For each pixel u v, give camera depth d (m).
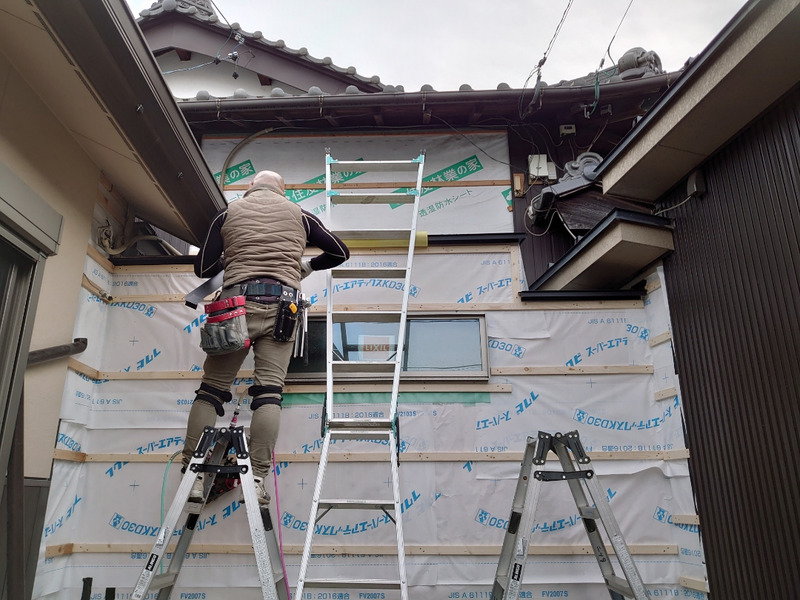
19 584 2.13
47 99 2.72
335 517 3.19
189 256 3.60
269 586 2.17
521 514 2.63
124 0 2.34
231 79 6.16
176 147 3.05
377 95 4.86
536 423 3.38
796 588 2.40
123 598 3.04
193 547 3.10
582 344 3.53
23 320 2.32
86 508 3.20
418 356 3.53
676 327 3.32
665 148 3.08
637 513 3.22
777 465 2.54
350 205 5.20
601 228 3.46
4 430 2.19
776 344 2.58
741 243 2.86
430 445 3.32
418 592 3.08
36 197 2.38
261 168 5.34
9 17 2.22
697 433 3.08
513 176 5.29
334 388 3.40
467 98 4.89
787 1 2.26
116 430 3.33
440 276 3.68
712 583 2.90
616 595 2.73
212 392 2.79
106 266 3.53
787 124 2.64
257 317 2.71
